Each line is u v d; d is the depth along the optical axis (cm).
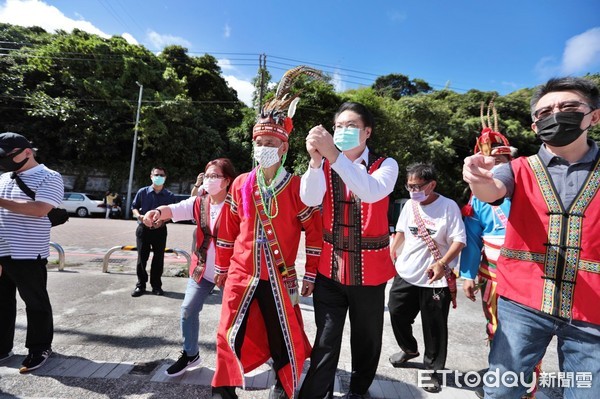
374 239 202
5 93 1819
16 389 226
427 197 267
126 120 1991
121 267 609
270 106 205
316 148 165
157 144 1958
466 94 2656
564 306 143
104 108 1947
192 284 251
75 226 1205
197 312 250
